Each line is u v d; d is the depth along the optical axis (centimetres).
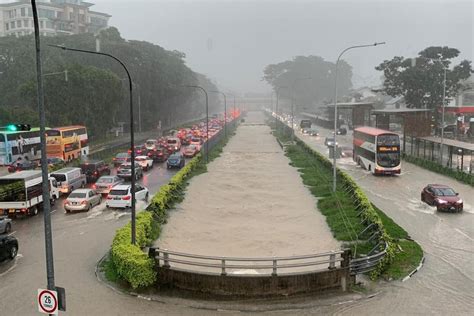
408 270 1950
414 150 5956
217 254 2188
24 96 6900
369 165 4791
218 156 6291
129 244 1952
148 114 10025
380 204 3256
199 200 3434
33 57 8150
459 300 1667
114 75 7638
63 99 6825
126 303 1628
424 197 3294
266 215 2984
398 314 1551
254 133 10919
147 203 3278
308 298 1680
